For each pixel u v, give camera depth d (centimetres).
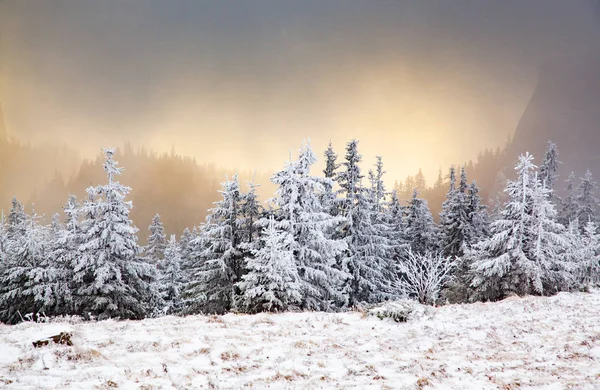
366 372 945
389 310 1519
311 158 2281
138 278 2541
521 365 970
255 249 2150
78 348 999
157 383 829
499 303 1814
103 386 792
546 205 2316
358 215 2970
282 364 993
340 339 1237
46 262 2491
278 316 1588
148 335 1200
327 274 2262
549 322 1371
